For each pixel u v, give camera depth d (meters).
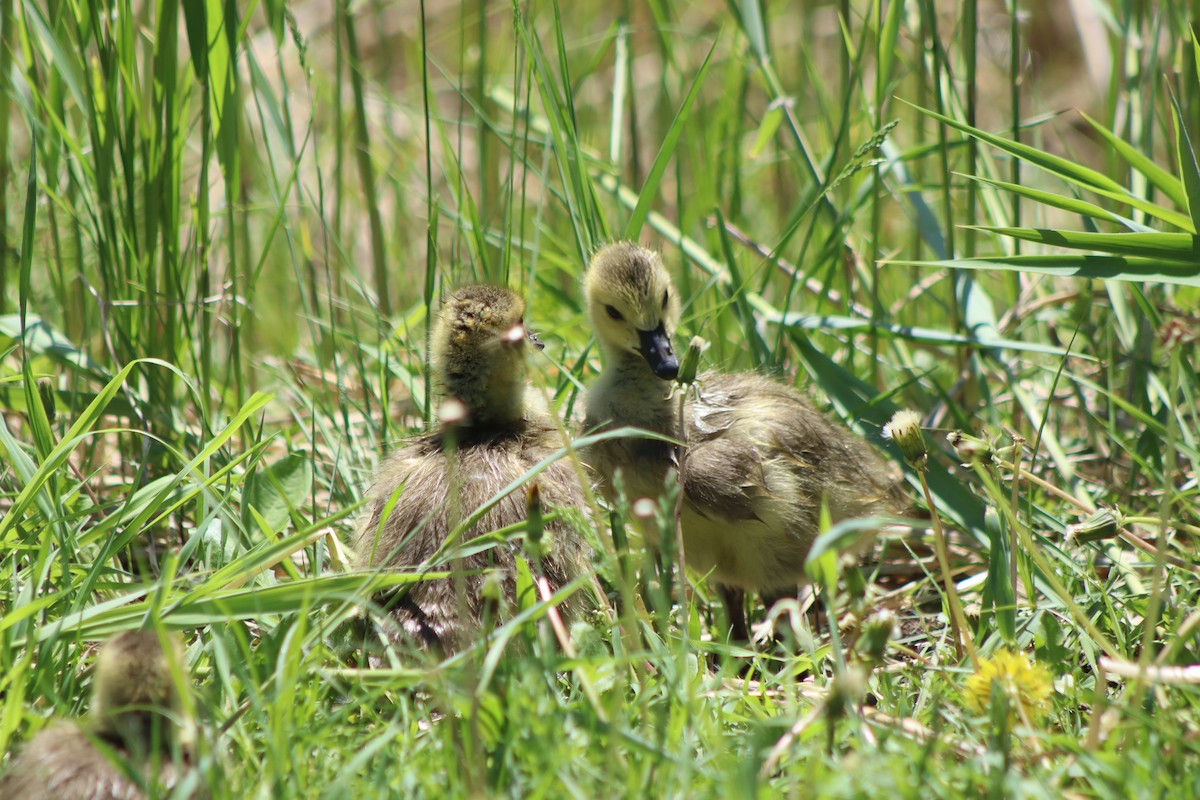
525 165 11.31
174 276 11.34
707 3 23.25
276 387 12.58
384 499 9.08
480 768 6.09
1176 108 8.98
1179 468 10.80
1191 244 8.81
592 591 8.75
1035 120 12.05
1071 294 12.72
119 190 11.19
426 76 10.60
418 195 14.00
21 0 11.10
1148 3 12.42
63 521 8.54
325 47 21.77
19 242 13.36
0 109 12.25
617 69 14.12
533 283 11.43
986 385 11.63
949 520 10.38
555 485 8.83
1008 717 6.66
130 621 7.45
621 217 13.41
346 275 14.96
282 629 7.78
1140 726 6.59
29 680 7.19
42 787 6.00
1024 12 12.54
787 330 11.66
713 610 9.99
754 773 5.66
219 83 11.37
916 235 13.36
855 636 7.55
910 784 5.98
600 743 6.53
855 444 10.75
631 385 9.94
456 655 7.22
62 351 11.12
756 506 9.50
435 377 9.67
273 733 6.37
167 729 6.34
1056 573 9.30
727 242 11.98
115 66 11.05
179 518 10.31
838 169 13.05
